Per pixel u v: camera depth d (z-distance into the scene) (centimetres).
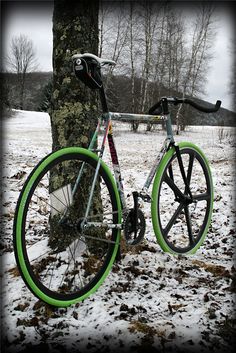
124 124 2312
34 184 188
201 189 565
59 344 179
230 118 2217
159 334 187
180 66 2386
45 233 327
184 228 377
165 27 2242
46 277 236
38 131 2075
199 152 311
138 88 2317
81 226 212
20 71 4616
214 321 198
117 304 211
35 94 5128
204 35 2359
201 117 2844
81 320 199
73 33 258
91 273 241
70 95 261
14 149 1070
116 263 259
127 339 183
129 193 531
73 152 211
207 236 357
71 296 211
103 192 496
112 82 2066
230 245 329
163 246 278
